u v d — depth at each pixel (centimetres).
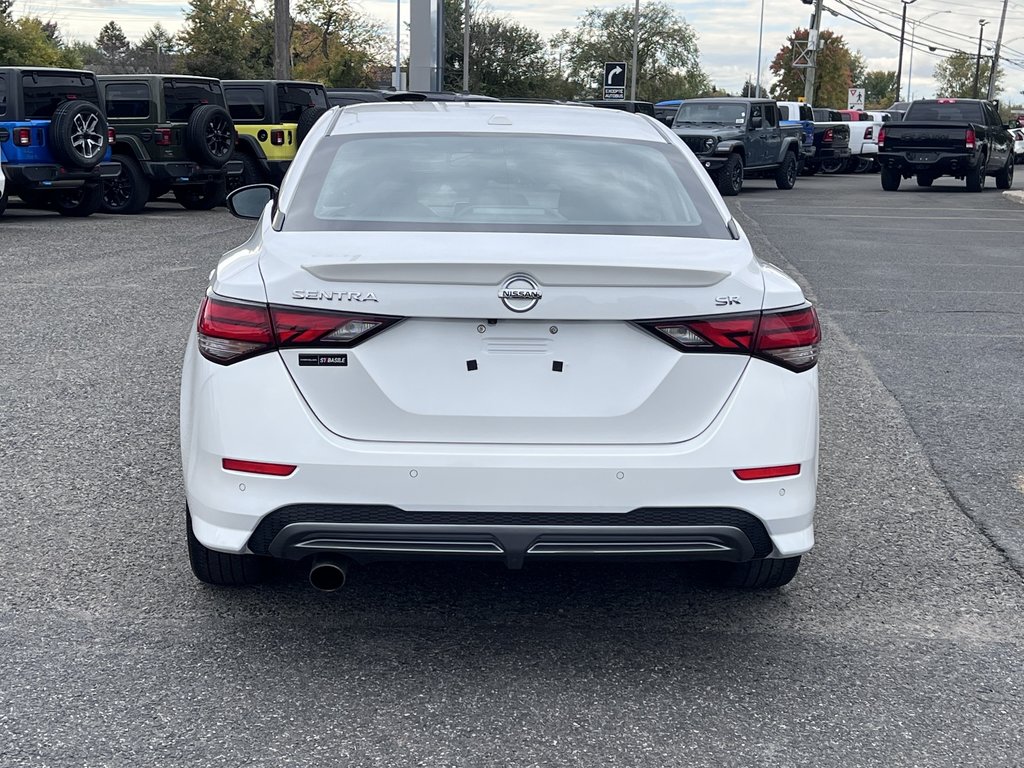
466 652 386
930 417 698
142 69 10856
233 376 352
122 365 771
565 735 335
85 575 440
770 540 366
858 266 1359
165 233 1570
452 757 321
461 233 374
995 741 338
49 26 6838
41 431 622
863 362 841
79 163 1678
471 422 350
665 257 364
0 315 934
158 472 560
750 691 364
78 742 324
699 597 436
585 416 352
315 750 323
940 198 2577
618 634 403
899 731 342
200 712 342
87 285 1091
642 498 350
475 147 438
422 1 2477
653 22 9956
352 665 374
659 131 475
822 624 416
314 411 350
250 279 355
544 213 398
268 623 404
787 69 10131
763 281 368
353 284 346
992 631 414
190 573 445
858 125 3716
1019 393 761
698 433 357
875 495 560
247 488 350
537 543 350
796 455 363
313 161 427
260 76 8019
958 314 1044
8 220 1734
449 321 347
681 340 352
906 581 457
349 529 348
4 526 488
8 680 359
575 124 468
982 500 556
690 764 321
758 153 2666
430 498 346
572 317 346
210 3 7819
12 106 1636
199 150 1886
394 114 473
